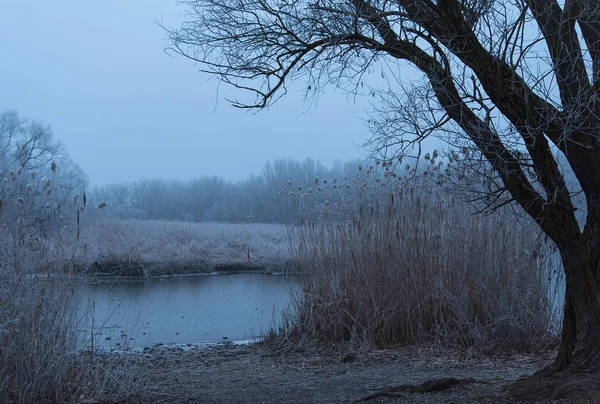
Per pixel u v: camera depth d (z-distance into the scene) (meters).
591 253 4.80
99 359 6.42
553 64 4.83
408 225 9.42
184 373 7.70
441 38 4.72
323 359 8.43
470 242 8.96
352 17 5.21
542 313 8.46
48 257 6.28
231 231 29.53
